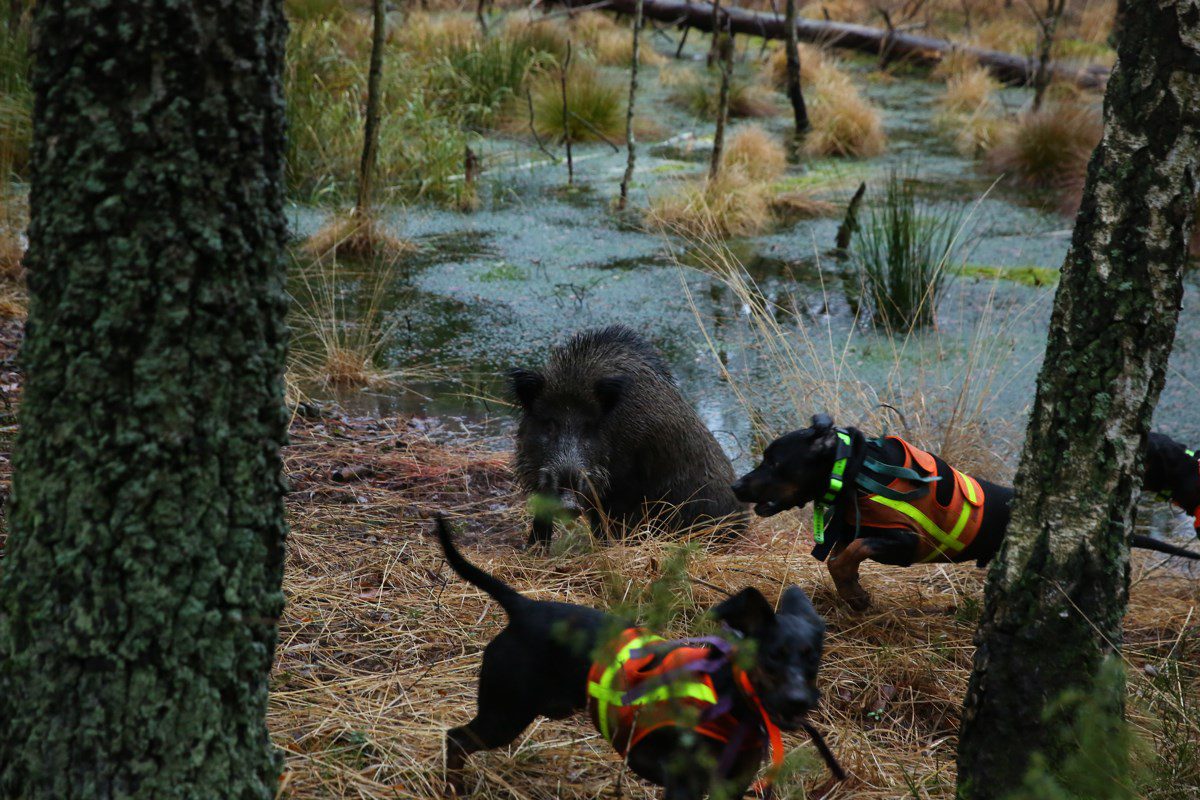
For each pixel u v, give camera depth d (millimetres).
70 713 2438
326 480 5859
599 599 4562
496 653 3146
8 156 9211
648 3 17891
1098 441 3117
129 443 2391
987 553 4426
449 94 13891
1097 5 20250
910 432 6242
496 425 6992
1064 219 11086
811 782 3432
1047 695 3127
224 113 2352
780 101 15914
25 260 2445
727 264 8297
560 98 13680
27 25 11141
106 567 2424
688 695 2797
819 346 8195
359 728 3477
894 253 8797
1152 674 4266
